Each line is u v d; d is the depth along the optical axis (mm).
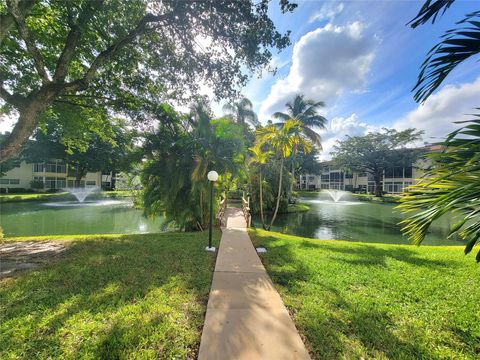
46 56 7004
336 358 2143
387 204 24109
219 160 8320
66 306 2912
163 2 5664
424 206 2182
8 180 31875
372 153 32312
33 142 28828
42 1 5609
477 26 1875
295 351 2188
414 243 2297
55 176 35875
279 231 11391
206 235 7281
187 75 7527
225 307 2936
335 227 12344
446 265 4625
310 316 2764
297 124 11430
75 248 5547
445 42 2064
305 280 3832
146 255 4992
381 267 4477
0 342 2277
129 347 2232
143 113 8672
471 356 2189
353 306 3008
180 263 4516
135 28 6133
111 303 2990
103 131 10203
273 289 3479
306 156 39000
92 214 15977
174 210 8695
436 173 2102
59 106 7953
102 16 5645
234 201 19250
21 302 3020
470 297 3277
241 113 21219
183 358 2125
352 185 47719
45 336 2373
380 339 2393
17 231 11180
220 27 6062
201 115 8688
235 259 4934
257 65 6844
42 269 4148
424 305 3066
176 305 2979
